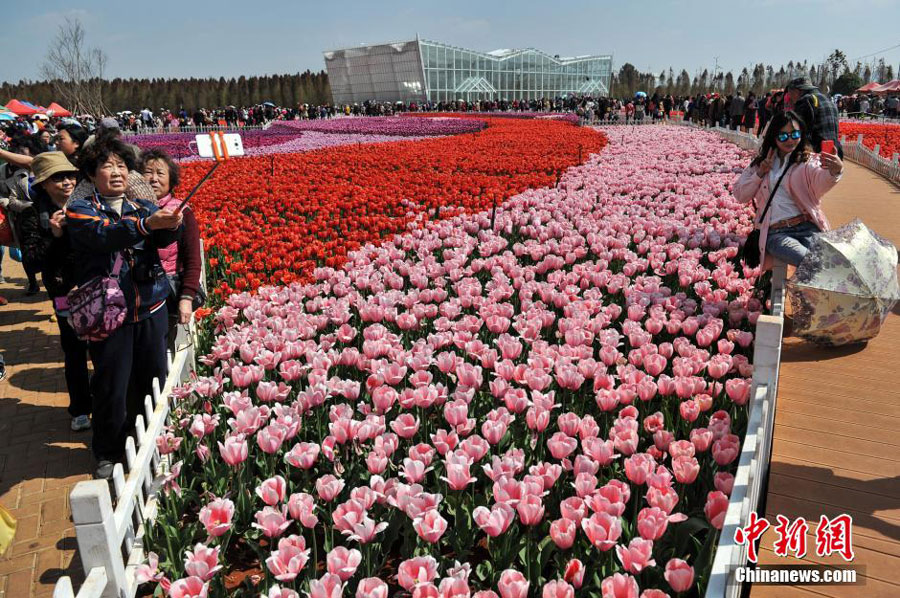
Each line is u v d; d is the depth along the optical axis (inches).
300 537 105.5
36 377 245.0
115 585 104.9
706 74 5487.2
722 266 257.8
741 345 188.1
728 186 500.1
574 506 108.8
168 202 192.1
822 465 144.6
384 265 281.4
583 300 225.8
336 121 1900.8
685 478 118.6
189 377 192.9
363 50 2987.2
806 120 231.3
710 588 85.1
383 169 659.4
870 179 618.5
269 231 362.6
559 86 3164.4
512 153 753.0
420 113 2208.4
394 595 115.9
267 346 187.3
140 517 129.4
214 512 116.9
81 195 163.0
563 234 328.8
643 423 151.0
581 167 611.8
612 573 108.6
